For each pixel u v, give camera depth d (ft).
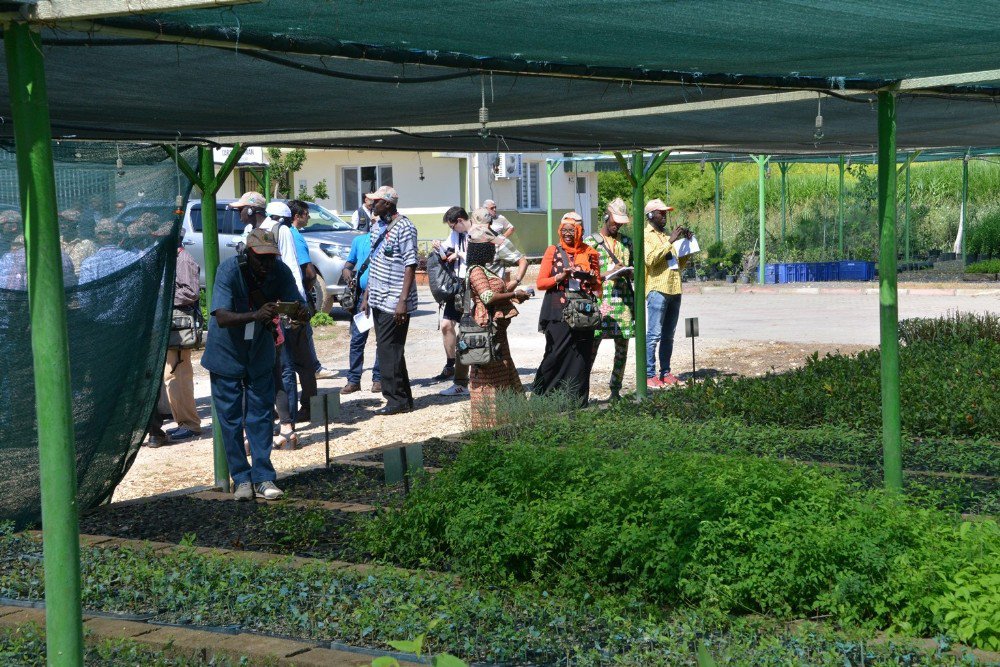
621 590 18.80
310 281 38.70
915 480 26.17
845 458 28.96
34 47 12.32
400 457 24.61
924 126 34.30
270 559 20.72
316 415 30.86
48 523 12.66
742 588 17.43
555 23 15.39
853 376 38.32
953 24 16.05
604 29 15.92
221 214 72.43
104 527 25.32
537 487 21.43
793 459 28.19
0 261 25.09
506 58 18.52
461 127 29.48
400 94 21.75
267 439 27.53
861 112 30.07
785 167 110.83
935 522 18.97
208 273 28.32
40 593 19.85
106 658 16.25
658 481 20.36
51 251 12.44
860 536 17.53
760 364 49.57
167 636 17.10
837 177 130.93
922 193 123.85
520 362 52.54
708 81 20.85
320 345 62.69
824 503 19.02
